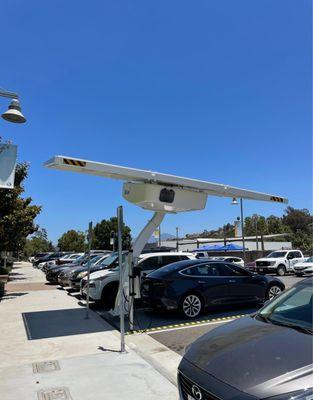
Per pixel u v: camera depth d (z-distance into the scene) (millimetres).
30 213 19297
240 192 11016
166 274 10664
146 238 10328
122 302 7508
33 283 23875
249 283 11633
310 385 2924
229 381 3184
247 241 64562
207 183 10312
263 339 3768
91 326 9867
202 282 10820
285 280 25328
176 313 11211
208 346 3898
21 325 10203
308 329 3969
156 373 6195
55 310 12555
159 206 10125
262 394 2936
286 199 12250
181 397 3701
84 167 8609
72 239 75250
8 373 6371
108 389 5590
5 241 17297
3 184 9867
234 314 11031
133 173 9219
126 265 10156
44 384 5840
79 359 7043
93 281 12711
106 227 61969
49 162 8453
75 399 5277
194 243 64500
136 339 8469
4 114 9430
